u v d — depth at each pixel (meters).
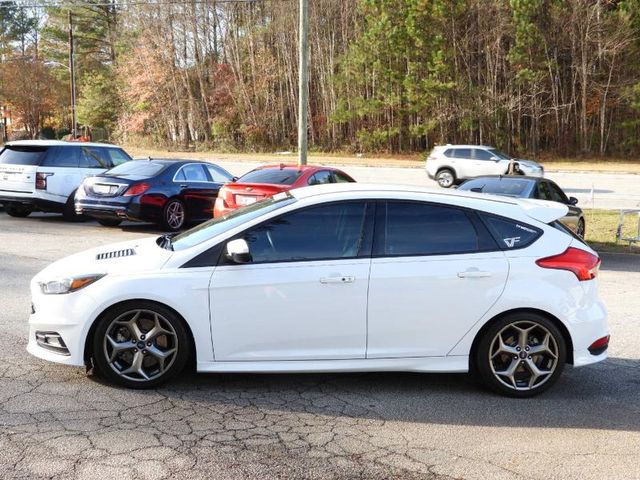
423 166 39.72
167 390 4.73
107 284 4.60
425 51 47.78
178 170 13.73
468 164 27.44
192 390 4.75
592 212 19.36
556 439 4.10
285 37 56.78
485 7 47.97
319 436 4.02
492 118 48.91
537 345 4.84
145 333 4.68
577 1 47.56
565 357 4.86
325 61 55.47
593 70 49.06
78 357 4.63
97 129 63.53
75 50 68.69
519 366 4.85
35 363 5.21
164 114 59.97
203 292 4.61
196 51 58.75
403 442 3.98
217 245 4.71
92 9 68.06
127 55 60.25
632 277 10.38
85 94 64.12
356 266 4.70
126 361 4.73
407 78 47.50
